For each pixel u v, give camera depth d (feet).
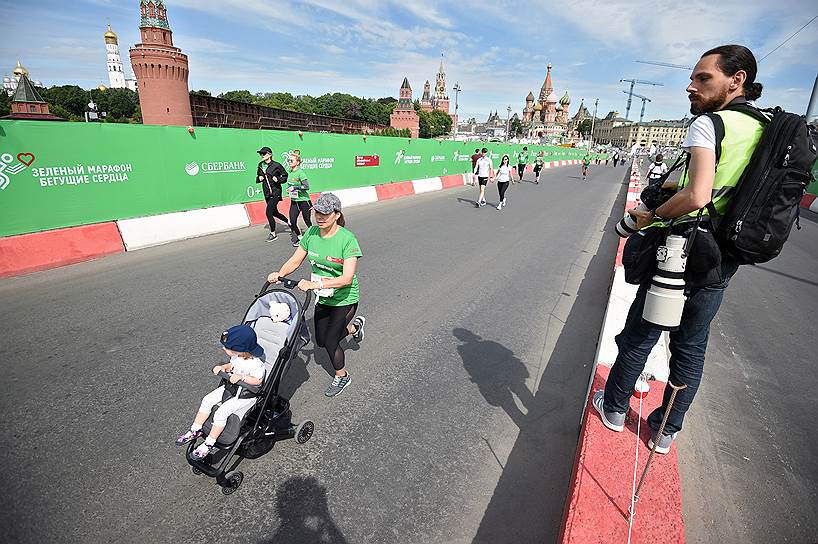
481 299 18.26
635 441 8.23
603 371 10.71
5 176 18.74
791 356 14.39
